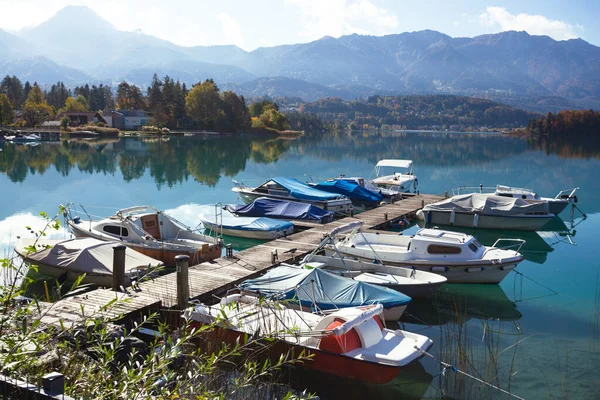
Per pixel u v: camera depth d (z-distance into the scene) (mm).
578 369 9969
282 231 19750
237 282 13641
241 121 106000
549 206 25703
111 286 13398
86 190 32312
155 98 110188
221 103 104312
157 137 86250
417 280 13406
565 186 36469
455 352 10484
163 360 5258
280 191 26719
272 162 51188
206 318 10094
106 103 149125
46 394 4051
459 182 38875
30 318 5691
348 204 25109
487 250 15805
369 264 14398
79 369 5203
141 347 7734
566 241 21531
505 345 11133
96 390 4742
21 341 4629
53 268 13836
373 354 8945
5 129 83000
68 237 19422
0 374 4277
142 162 47750
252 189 28078
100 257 13422
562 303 14023
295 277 11648
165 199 30031
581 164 51188
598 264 18141
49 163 45375
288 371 9406
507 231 23047
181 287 11055
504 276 15102
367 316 9336
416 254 15258
